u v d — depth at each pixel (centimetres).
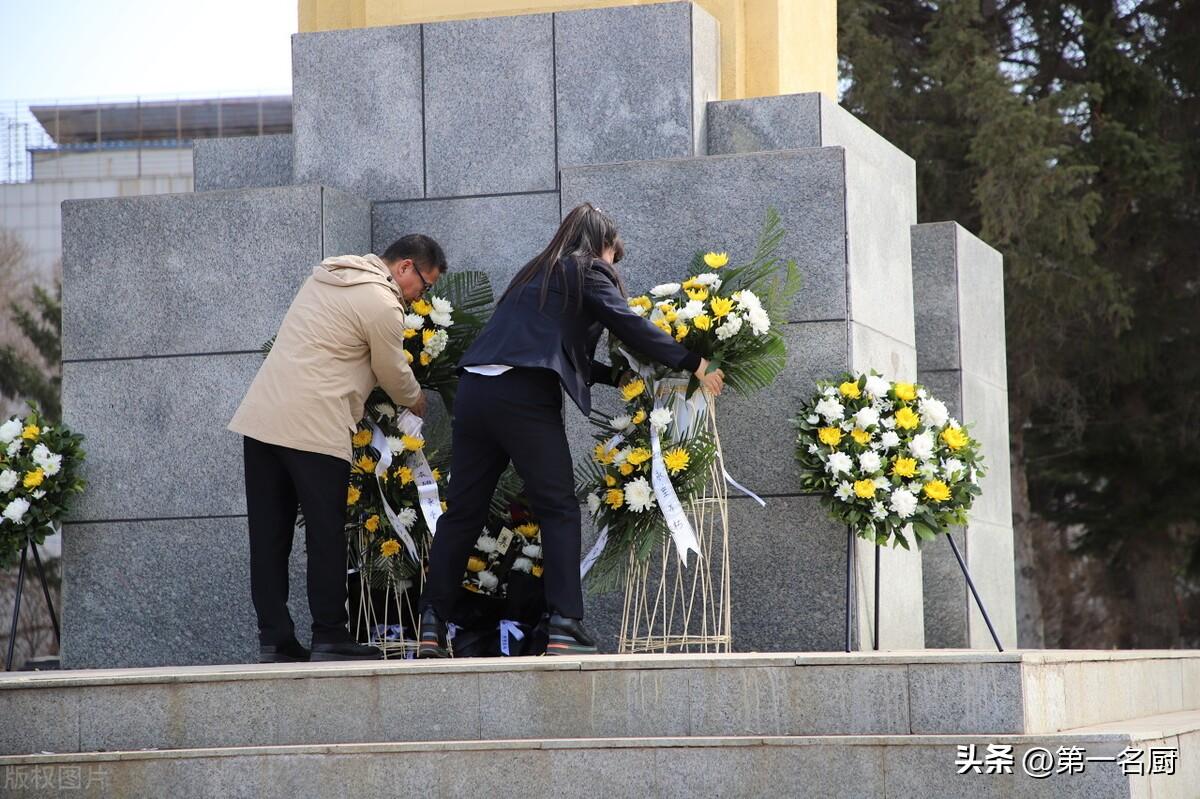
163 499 732
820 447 645
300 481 614
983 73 1586
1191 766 561
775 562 671
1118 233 1734
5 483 711
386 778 478
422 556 682
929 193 1697
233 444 729
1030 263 1566
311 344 620
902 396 654
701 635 676
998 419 927
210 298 736
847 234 678
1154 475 1803
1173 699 736
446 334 684
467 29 772
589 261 601
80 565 737
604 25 758
